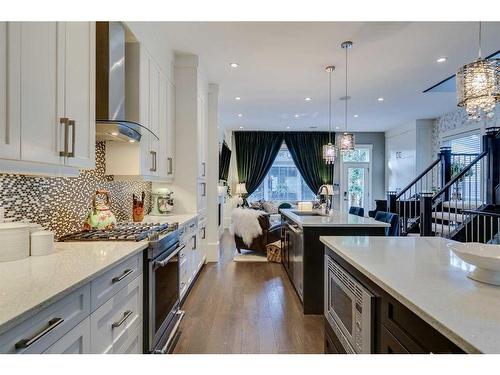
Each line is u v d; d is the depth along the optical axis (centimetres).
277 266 467
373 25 309
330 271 190
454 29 316
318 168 911
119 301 152
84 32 171
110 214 237
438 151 737
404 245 184
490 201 466
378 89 520
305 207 440
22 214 169
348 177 927
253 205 812
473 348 71
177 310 253
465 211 379
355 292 145
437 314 87
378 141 928
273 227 519
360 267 138
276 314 295
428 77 460
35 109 131
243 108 646
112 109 221
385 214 410
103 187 267
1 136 112
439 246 182
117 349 149
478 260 109
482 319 84
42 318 96
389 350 117
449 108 649
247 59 399
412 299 98
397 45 353
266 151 907
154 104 309
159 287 204
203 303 321
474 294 103
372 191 926
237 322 277
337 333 173
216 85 496
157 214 368
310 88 514
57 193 201
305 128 868
